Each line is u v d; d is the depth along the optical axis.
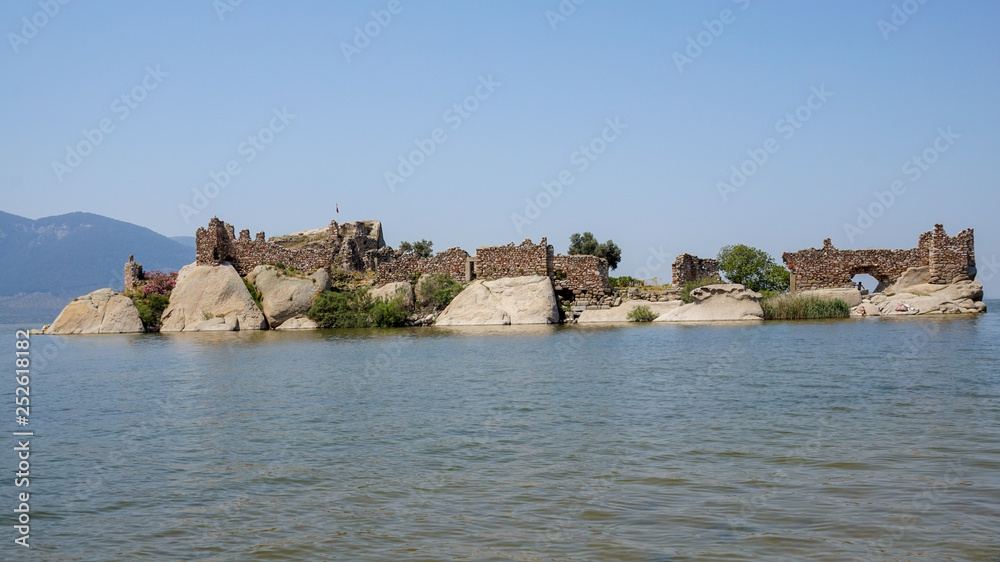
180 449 20.39
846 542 12.68
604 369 35.19
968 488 15.25
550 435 21.14
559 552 12.52
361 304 70.81
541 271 72.62
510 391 29.25
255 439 21.47
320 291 71.81
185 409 26.59
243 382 33.25
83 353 48.09
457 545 12.94
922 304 68.38
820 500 14.75
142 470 18.25
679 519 13.91
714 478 16.41
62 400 28.81
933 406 23.92
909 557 12.05
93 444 21.14
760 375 31.86
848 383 29.02
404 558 12.46
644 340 49.28
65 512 15.17
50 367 40.09
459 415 24.48
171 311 70.31
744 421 22.42
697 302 67.50
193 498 15.93
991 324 55.22
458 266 75.56
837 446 18.95
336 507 15.10
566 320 70.88
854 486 15.55
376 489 16.22
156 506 15.46
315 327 70.12
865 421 21.92
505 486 16.20
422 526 13.88
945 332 48.91
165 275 75.94
